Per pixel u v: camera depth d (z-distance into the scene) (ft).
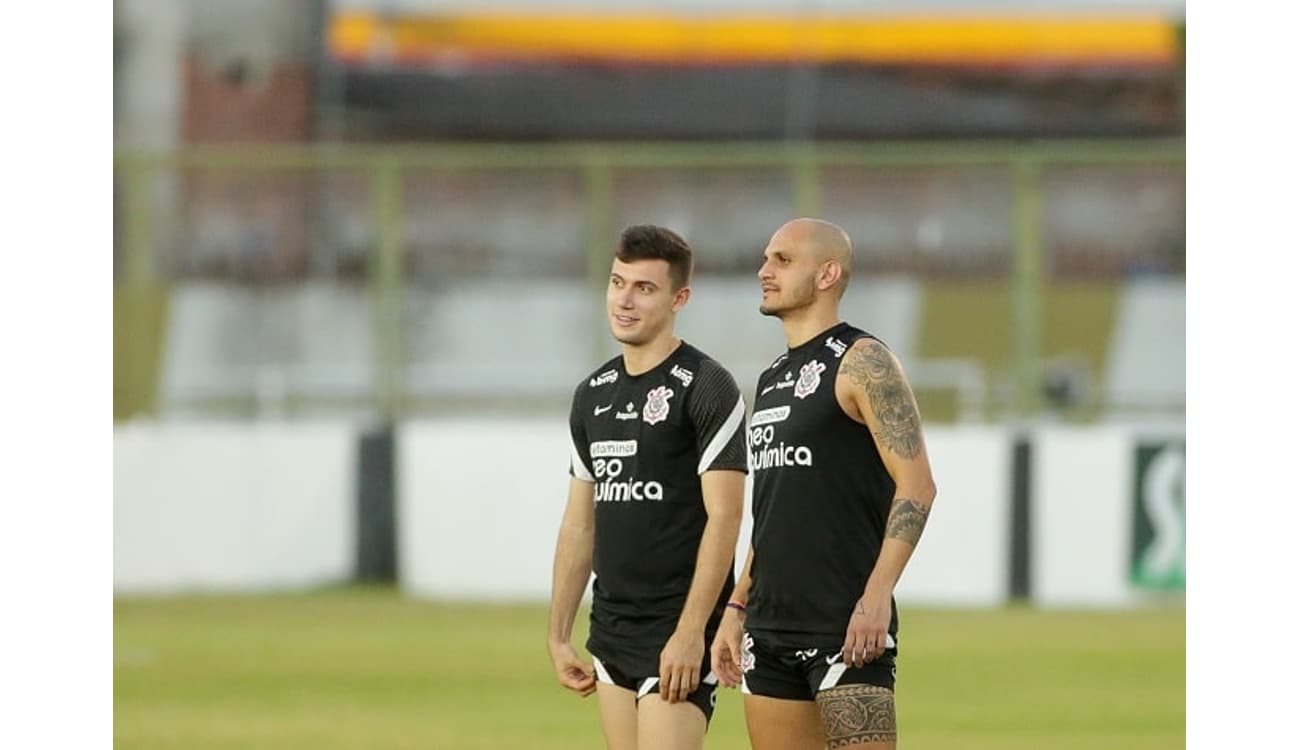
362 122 320.50
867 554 81.56
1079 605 215.51
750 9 326.65
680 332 237.04
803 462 81.61
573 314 239.30
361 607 213.25
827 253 82.89
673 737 84.84
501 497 221.87
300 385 242.58
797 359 82.94
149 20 308.81
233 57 312.91
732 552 84.17
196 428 222.07
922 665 173.88
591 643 87.97
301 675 168.86
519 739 138.82
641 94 324.80
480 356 238.89
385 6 322.34
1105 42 327.67
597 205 238.48
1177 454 215.92
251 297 245.04
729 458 84.48
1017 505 216.33
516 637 192.24
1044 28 327.88
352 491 223.30
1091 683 164.14
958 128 325.21
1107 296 252.62
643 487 85.92
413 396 238.48
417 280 240.32
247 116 313.32
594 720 147.13
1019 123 326.65
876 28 326.65
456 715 149.28
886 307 245.45
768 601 82.69
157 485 220.43
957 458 217.15
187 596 220.43
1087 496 215.92
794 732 83.30
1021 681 165.27
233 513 221.66
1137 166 268.21
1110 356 251.60
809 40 326.24
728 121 324.19
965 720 146.41
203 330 240.12
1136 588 215.72
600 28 326.44
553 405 238.27
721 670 84.79
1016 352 232.53
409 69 321.73
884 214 248.73
